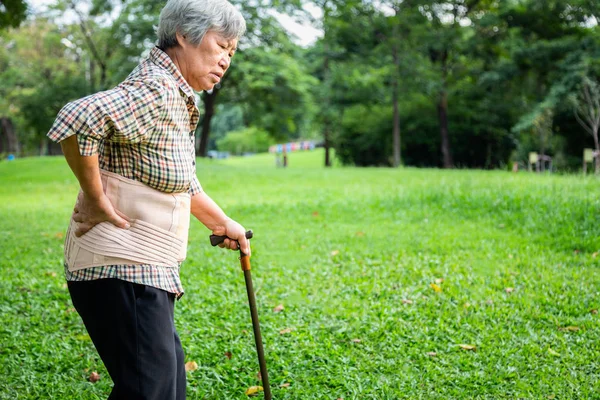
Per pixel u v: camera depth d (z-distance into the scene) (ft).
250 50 106.01
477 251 23.13
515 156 119.34
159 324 7.61
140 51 102.68
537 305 16.57
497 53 104.78
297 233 28.14
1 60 134.62
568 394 11.49
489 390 11.80
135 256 7.58
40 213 36.37
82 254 7.62
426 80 103.09
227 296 18.25
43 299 17.76
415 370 12.75
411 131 124.77
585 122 98.32
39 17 118.11
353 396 11.51
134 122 7.24
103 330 7.64
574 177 41.42
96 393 11.78
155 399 7.49
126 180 7.59
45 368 12.87
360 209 33.76
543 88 108.17
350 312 16.43
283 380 12.28
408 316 16.05
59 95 116.88
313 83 114.93
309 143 224.12
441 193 34.53
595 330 14.66
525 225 26.68
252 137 238.68
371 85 106.22
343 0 102.22
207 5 7.74
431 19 105.19
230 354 13.51
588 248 22.66
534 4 99.91
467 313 16.14
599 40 92.38
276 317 16.15
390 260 22.43
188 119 7.97
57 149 145.69
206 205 9.05
